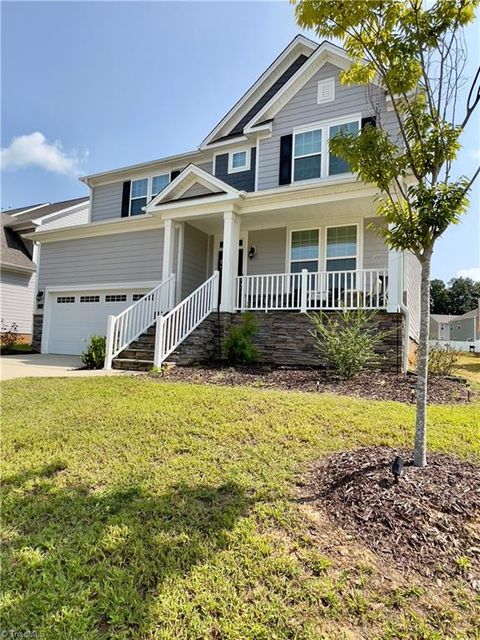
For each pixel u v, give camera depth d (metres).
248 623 1.70
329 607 1.80
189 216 10.64
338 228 10.83
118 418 4.43
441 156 2.96
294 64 12.84
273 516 2.51
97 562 2.09
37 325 14.18
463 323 36.22
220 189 10.32
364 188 8.87
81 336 13.28
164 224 11.41
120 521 2.45
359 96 10.48
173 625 1.69
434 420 4.51
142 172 14.94
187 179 10.89
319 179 10.66
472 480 2.82
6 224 19.28
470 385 7.53
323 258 10.88
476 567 2.04
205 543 2.23
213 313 9.76
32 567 2.03
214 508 2.60
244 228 11.86
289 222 11.27
